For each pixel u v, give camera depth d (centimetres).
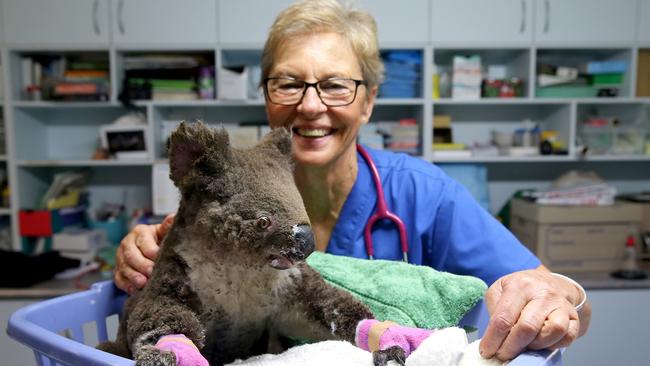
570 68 234
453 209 102
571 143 230
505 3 221
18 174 227
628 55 230
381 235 104
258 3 218
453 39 222
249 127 224
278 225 44
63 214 234
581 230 212
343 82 91
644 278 202
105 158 230
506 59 260
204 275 51
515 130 260
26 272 197
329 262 79
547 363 46
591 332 201
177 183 51
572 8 222
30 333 53
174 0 218
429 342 48
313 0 93
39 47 218
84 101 223
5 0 216
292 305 58
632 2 223
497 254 98
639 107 236
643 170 266
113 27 218
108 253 227
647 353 202
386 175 106
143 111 241
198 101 222
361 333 55
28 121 236
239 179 47
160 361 41
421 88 229
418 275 74
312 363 52
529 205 221
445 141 241
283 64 90
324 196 104
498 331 48
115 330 84
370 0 219
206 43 220
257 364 54
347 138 97
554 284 57
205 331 53
